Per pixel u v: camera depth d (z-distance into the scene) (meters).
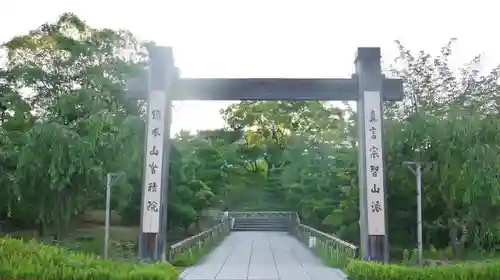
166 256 16.69
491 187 18.78
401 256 21.25
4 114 24.69
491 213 19.92
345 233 24.16
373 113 16.33
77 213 24.45
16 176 20.62
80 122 22.33
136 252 21.88
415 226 22.53
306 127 49.06
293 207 42.66
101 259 12.85
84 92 23.55
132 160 21.70
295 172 39.19
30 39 26.22
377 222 15.71
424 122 20.88
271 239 31.17
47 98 25.94
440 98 24.02
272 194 48.47
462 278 11.79
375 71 16.61
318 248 22.80
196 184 26.33
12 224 25.97
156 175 16.00
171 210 25.06
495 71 23.70
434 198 21.77
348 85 16.84
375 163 16.03
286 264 18.41
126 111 23.91
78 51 25.72
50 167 20.38
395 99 16.78
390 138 21.59
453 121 20.16
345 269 15.79
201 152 32.38
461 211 21.38
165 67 16.58
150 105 16.38
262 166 51.81
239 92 16.88
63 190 21.95
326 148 33.59
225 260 19.64
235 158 46.53
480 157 19.02
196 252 19.94
